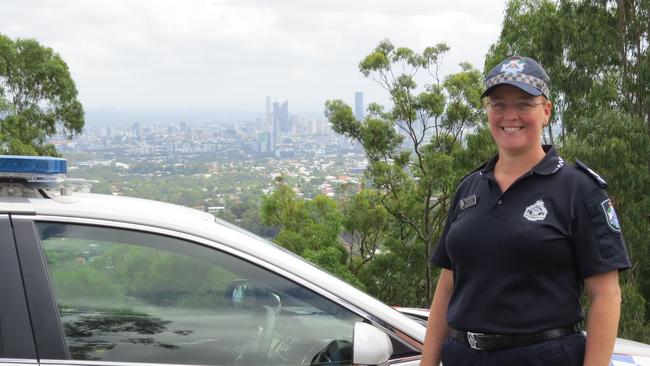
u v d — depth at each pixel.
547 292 2.27
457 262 2.40
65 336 2.33
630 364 2.89
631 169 18.34
